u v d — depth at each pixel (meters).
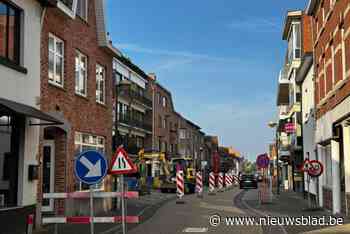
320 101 26.14
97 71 23.09
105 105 23.91
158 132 68.56
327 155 25.34
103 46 23.09
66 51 19.11
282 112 55.81
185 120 84.62
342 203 22.22
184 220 20.00
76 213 19.95
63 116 18.58
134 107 59.06
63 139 19.00
